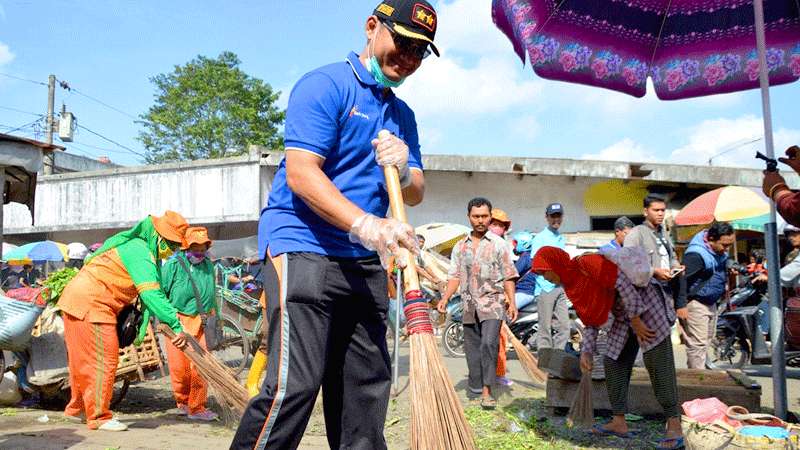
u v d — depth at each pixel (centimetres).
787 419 469
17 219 2103
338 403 263
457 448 213
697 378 595
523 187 1634
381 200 256
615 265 471
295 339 234
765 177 432
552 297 845
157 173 1798
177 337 510
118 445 450
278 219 245
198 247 589
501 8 472
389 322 764
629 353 507
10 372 630
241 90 4288
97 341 520
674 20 496
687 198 1644
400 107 270
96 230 2023
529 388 740
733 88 504
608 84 502
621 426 511
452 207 1622
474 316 646
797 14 491
